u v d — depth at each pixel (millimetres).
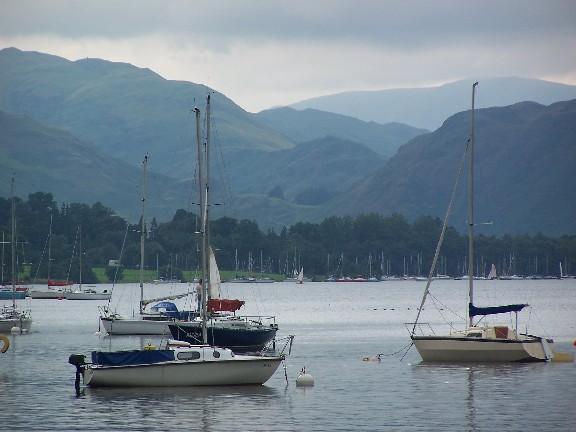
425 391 139375
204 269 156500
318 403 129500
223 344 188750
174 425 116188
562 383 145375
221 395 134375
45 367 168625
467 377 152375
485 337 167750
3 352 188125
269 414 122375
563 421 118000
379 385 145125
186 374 138375
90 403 128750
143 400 130625
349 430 113375
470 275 179250
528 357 167375
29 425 116312
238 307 198125
